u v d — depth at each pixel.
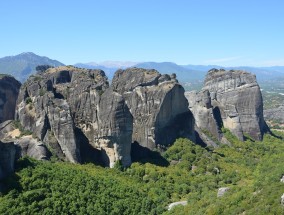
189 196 108.38
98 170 118.00
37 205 81.56
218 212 82.94
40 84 135.50
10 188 83.31
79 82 138.62
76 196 89.81
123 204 95.25
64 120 123.25
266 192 81.50
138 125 146.38
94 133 129.88
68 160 121.25
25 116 131.62
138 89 148.88
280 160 142.25
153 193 109.81
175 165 136.75
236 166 141.00
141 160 133.62
